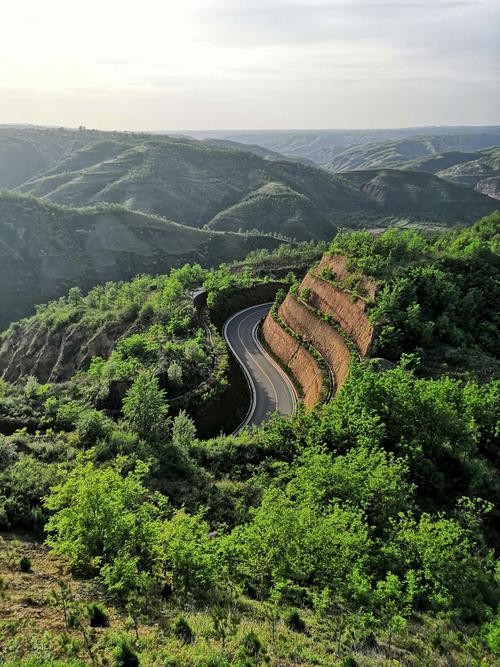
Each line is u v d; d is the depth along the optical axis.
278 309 80.81
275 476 35.12
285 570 18.81
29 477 28.67
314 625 18.42
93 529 19.58
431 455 32.19
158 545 19.80
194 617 17.94
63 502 21.00
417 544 20.06
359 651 16.84
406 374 37.38
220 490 31.80
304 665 15.48
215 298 86.38
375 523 23.44
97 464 32.84
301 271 115.31
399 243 62.06
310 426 38.84
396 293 50.91
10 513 25.39
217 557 19.34
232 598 20.05
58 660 14.54
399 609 19.08
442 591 18.64
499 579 21.55
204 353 61.28
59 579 19.91
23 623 16.42
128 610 17.94
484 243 60.66
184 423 41.44
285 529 19.06
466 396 35.28
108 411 49.25
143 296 99.81
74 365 91.31
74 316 104.50
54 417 45.53
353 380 39.03
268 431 40.75
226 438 41.84
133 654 14.54
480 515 28.08
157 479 31.97
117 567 17.72
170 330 70.69
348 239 70.19
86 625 16.73
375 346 47.59
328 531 18.75
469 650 17.94
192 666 14.73
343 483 24.66
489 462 33.16
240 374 64.31
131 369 53.81
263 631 17.30
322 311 64.06
